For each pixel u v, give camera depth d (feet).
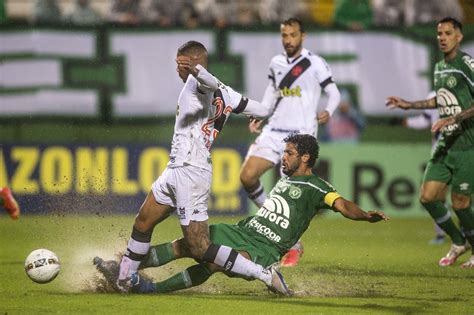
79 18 201.26
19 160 192.44
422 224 191.62
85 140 196.65
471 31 199.31
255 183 127.65
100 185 193.57
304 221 91.86
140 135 198.59
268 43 199.00
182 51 86.89
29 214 191.93
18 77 194.90
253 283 99.81
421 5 211.82
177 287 90.89
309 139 92.48
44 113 195.93
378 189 202.39
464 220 119.96
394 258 131.23
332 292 94.38
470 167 118.52
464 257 136.67
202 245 88.07
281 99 127.34
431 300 89.97
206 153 88.28
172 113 198.70
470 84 116.78
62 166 193.16
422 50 203.41
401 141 205.05
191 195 87.45
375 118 203.00
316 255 133.69
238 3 208.74
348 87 201.57
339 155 201.05
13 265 116.16
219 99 89.10
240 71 198.18
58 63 196.44
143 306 82.99
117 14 206.18
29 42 195.31
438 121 113.19
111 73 197.77
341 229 180.86
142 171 194.70
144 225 88.99
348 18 206.49
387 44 203.10
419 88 203.41
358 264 122.31
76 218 185.78
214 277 103.30
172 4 206.49
